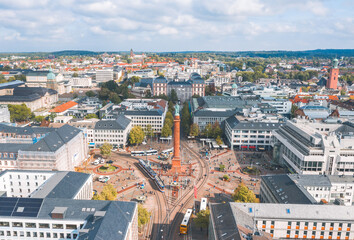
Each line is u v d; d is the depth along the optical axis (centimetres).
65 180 14462
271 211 11862
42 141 18712
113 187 17925
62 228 10969
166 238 13988
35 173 15712
